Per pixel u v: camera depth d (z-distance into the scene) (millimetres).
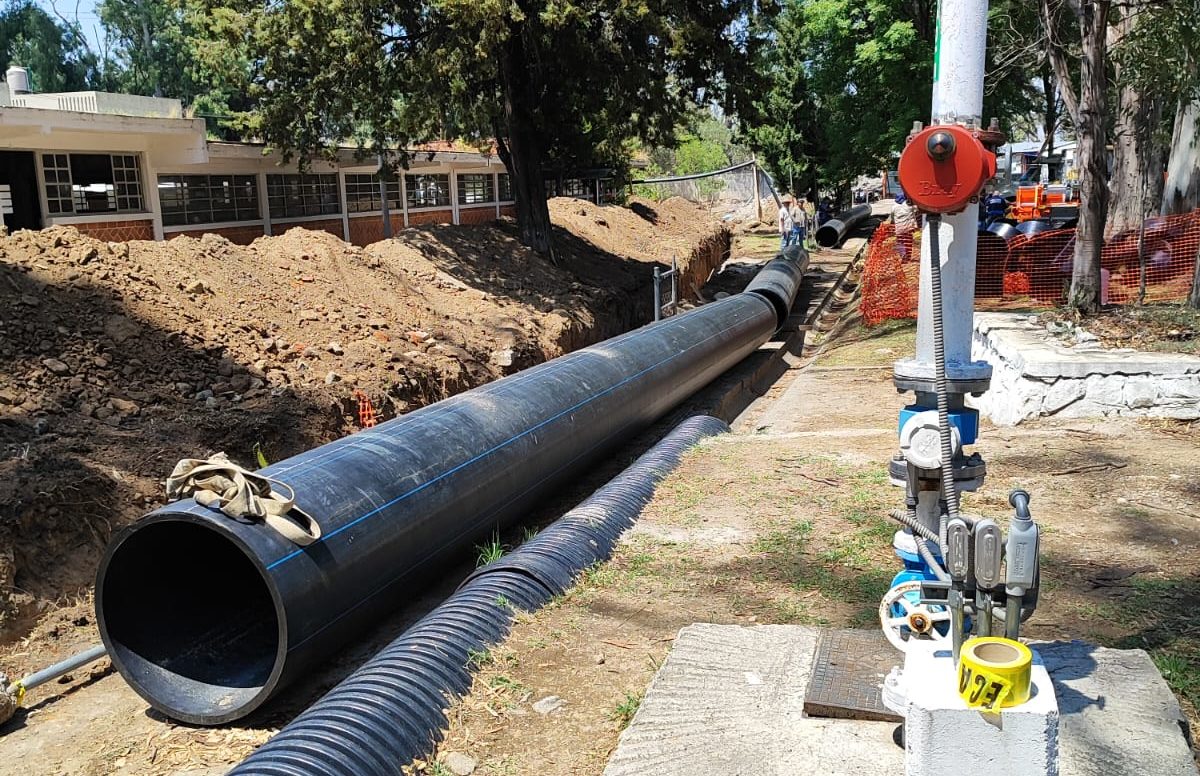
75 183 18359
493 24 14766
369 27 16281
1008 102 26672
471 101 17969
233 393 9141
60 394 7984
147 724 4941
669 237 26812
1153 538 5465
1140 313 10008
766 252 33000
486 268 16875
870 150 29234
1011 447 7465
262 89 18047
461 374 11898
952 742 2463
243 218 23062
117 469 7168
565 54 17141
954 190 3102
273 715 4902
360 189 27859
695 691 3809
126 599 5055
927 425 3432
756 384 15258
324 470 5398
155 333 9430
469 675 4188
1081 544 5426
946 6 3479
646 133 19531
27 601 5918
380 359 10891
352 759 3418
